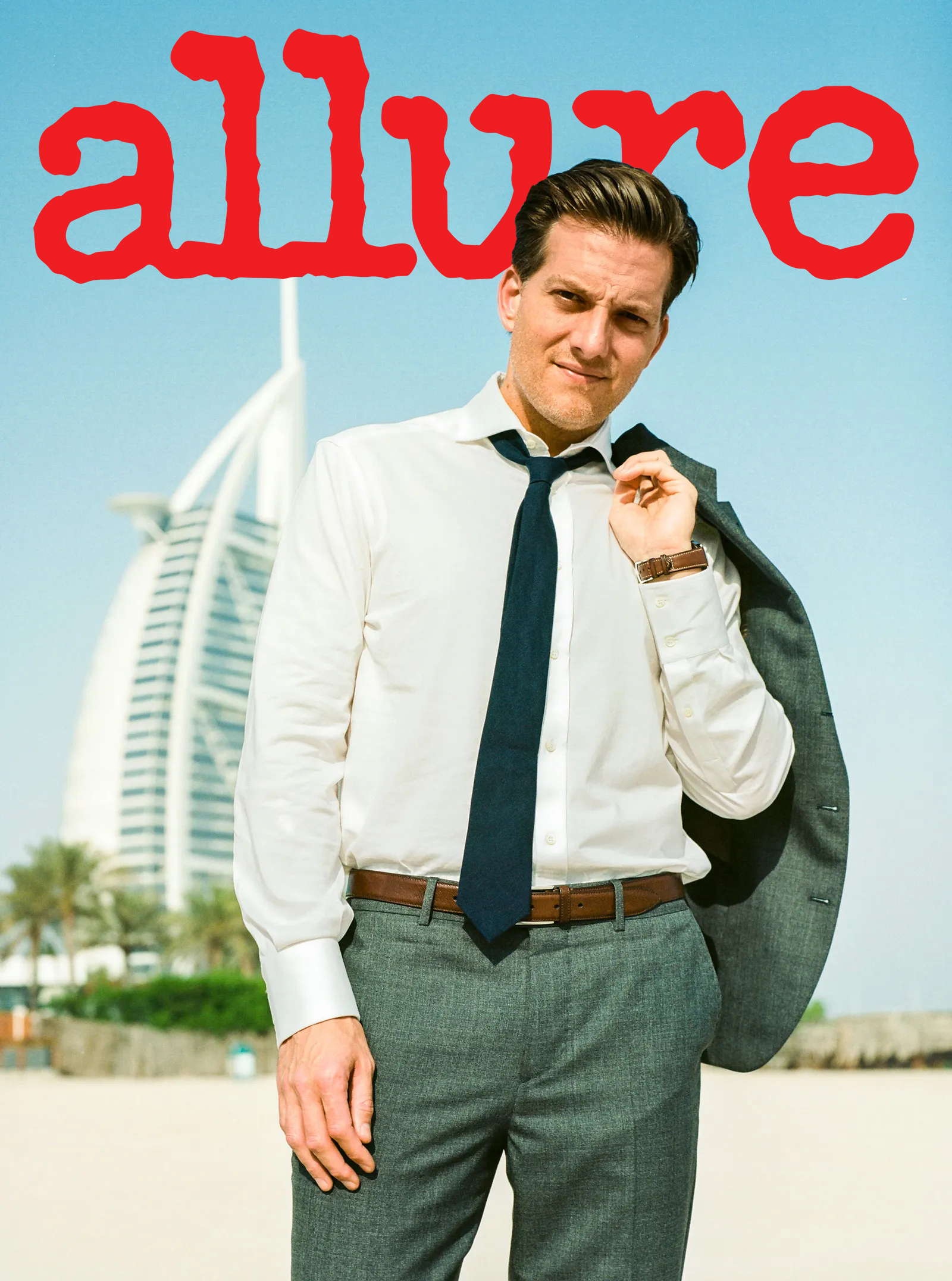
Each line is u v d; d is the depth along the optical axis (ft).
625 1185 4.67
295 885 4.66
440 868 4.75
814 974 5.40
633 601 5.19
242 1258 21.85
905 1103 65.87
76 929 208.23
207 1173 37.63
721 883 5.71
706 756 5.14
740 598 5.68
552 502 5.22
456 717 4.83
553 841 4.79
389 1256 4.59
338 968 4.62
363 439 5.18
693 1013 4.89
